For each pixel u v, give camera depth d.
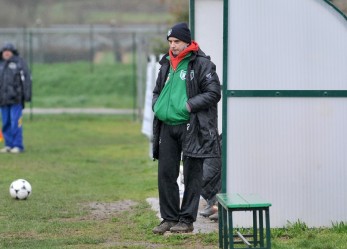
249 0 34.94
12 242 34.16
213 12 44.50
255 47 35.09
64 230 37.34
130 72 138.00
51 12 172.00
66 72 136.62
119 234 36.06
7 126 72.25
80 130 95.88
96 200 46.59
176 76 34.16
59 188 51.50
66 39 137.25
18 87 71.19
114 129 97.75
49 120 108.06
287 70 35.22
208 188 38.69
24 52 126.88
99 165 64.00
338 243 31.98
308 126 35.41
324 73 35.34
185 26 34.19
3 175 57.06
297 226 35.19
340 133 35.56
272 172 35.44
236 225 35.28
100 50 148.88
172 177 35.00
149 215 40.59
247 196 30.75
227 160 35.22
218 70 44.53
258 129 35.25
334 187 35.66
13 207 43.75
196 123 33.94
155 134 35.03
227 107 35.16
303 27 35.19
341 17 35.19
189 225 35.03
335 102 35.47
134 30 112.81
